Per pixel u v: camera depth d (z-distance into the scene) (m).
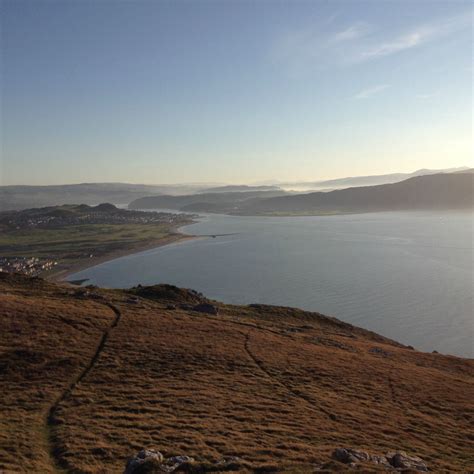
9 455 23.91
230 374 43.66
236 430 29.44
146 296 84.88
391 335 104.88
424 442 31.34
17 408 32.12
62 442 26.12
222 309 84.38
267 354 52.00
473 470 25.97
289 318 87.50
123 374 40.78
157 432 28.17
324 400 38.44
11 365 40.78
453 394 45.66
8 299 63.41
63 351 45.78
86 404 33.22
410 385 46.97
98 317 60.09
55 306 62.91
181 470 20.30
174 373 42.28
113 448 25.42
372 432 31.83
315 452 25.88
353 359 55.25
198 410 33.12
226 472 20.20
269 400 36.94
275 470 21.19
